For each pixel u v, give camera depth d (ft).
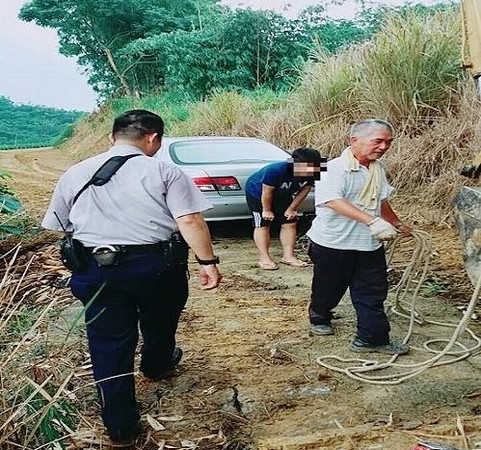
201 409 12.80
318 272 15.90
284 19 83.05
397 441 10.96
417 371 13.28
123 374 11.37
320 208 15.67
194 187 11.64
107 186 11.45
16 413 9.83
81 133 111.65
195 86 84.38
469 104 31.07
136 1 116.98
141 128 11.81
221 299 19.99
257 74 81.41
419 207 29.25
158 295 11.96
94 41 124.06
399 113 33.60
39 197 42.52
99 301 11.59
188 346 16.06
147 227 11.40
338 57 41.32
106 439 11.73
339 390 13.42
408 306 18.60
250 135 45.93
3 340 11.85
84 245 11.53
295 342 16.16
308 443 10.95
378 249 15.21
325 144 35.86
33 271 23.12
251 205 23.63
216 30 84.89
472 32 14.23
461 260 23.25
